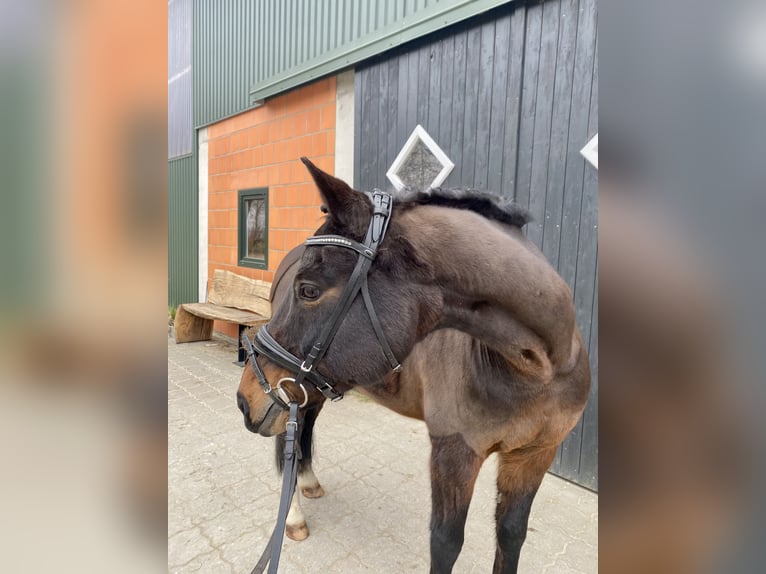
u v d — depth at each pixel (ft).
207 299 20.03
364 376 3.79
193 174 21.03
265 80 15.75
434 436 4.91
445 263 3.79
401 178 11.53
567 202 8.73
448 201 4.33
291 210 15.79
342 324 3.71
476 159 10.05
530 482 5.27
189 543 7.06
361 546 7.12
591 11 8.12
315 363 3.85
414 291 3.75
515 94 9.26
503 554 5.39
